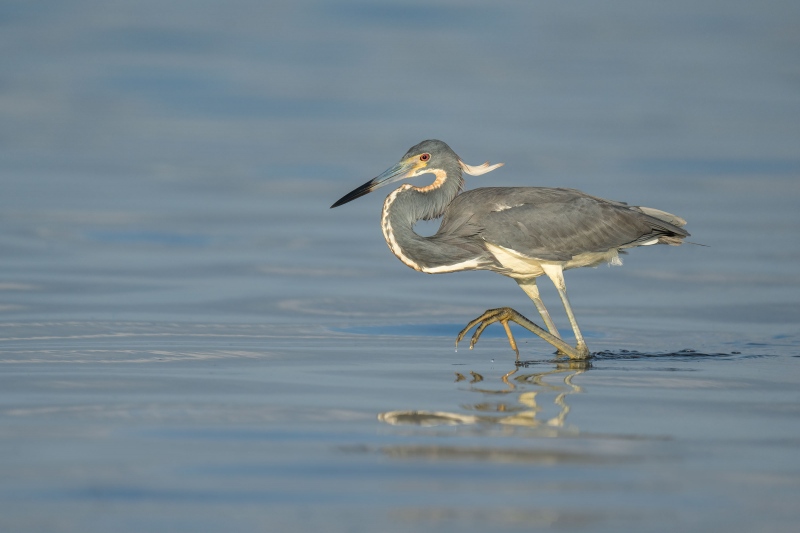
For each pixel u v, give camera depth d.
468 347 13.84
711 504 8.07
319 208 24.19
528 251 13.48
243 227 22.02
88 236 20.73
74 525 7.59
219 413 10.28
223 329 14.50
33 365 12.25
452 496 8.18
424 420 10.09
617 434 9.72
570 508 7.98
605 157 29.53
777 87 42.56
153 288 16.95
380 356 13.14
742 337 14.45
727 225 22.02
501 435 9.66
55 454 9.00
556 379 11.95
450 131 33.88
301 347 13.58
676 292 17.38
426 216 13.91
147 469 8.67
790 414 10.47
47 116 36.41
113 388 11.23
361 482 8.43
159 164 29.08
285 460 8.91
